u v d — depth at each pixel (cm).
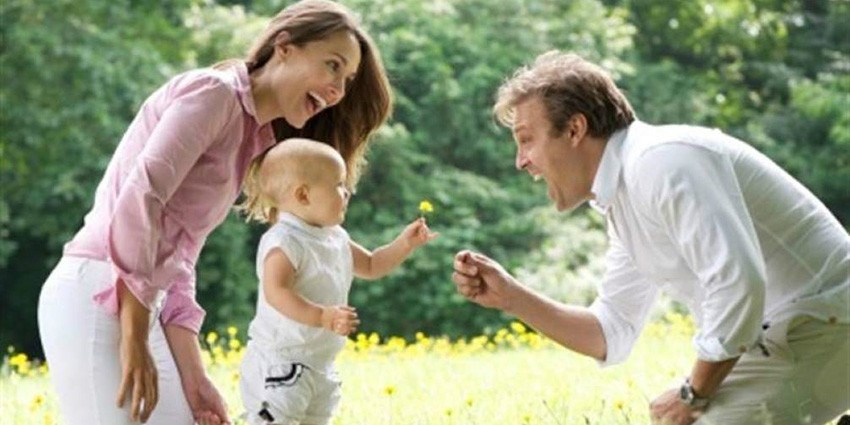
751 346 615
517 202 2477
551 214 2444
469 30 2573
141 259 597
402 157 2414
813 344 642
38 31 2325
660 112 2686
